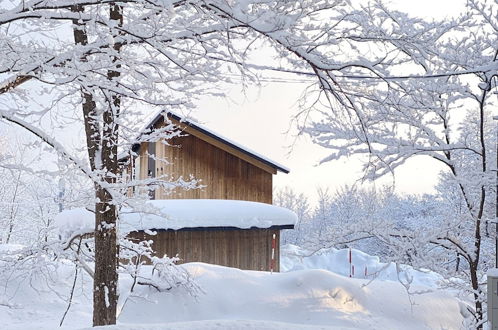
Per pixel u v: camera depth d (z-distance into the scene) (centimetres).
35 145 862
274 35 702
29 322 1297
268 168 2350
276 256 2134
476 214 1253
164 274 1289
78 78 784
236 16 680
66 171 886
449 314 1309
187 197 2295
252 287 1319
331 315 1220
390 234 1219
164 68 907
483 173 1212
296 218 2114
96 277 1059
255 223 2047
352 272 2392
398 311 1281
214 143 2295
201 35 819
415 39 888
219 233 2069
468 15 1139
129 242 1231
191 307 1263
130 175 1248
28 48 762
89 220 1766
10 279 1412
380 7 1112
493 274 991
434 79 1183
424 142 1238
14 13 736
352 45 880
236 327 862
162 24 818
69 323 1291
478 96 1202
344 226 1224
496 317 986
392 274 2861
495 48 1166
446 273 1225
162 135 1074
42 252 1176
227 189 2331
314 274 1345
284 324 905
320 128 1185
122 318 1237
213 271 1371
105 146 1034
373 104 1099
